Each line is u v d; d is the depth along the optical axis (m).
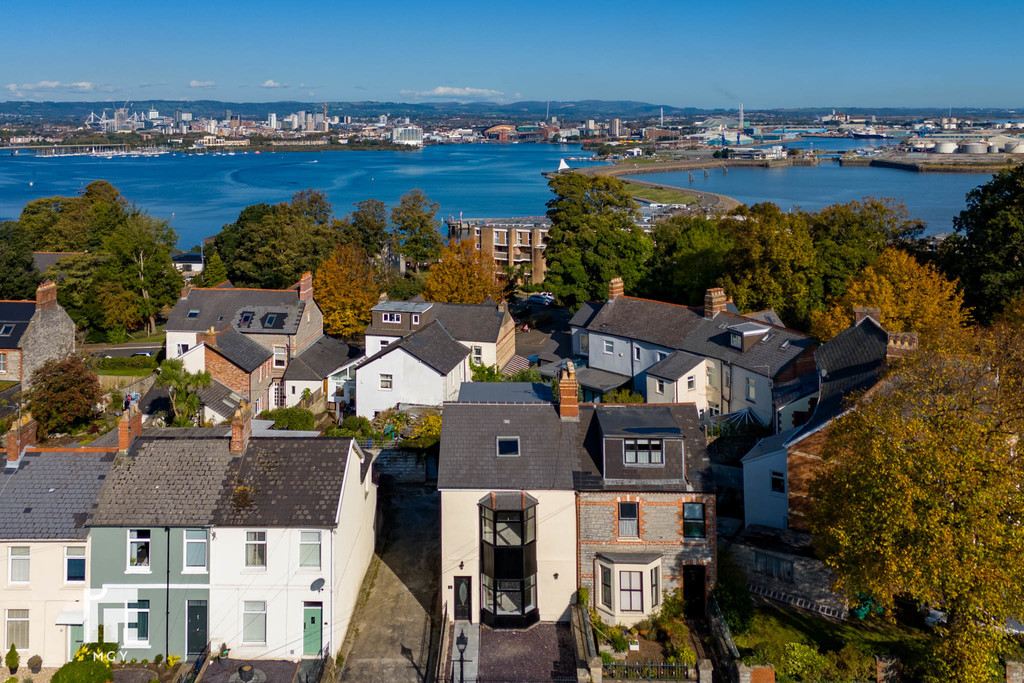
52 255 118.31
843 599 41.41
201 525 39.66
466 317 87.56
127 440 43.34
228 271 136.38
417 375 76.38
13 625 40.28
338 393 85.00
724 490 55.41
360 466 46.00
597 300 105.44
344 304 100.19
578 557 42.00
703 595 41.91
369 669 39.31
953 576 32.09
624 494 41.59
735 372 68.94
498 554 41.34
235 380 78.75
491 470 42.84
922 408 37.16
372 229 138.12
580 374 83.25
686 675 36.66
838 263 85.12
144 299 113.31
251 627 40.34
